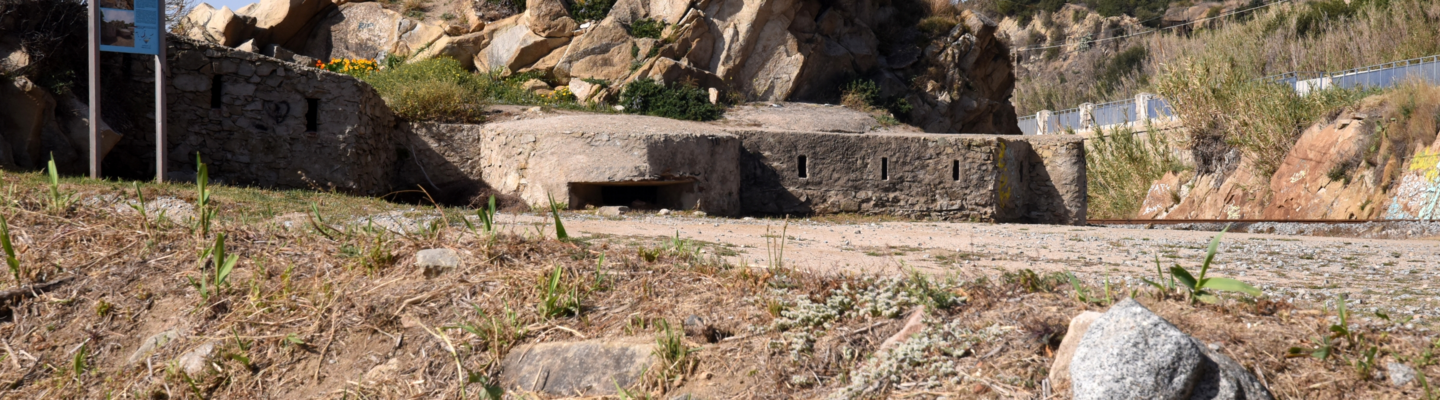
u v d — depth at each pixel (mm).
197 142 14352
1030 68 79812
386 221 8570
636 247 6910
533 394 3734
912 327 3762
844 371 3576
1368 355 3084
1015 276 4438
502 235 5613
